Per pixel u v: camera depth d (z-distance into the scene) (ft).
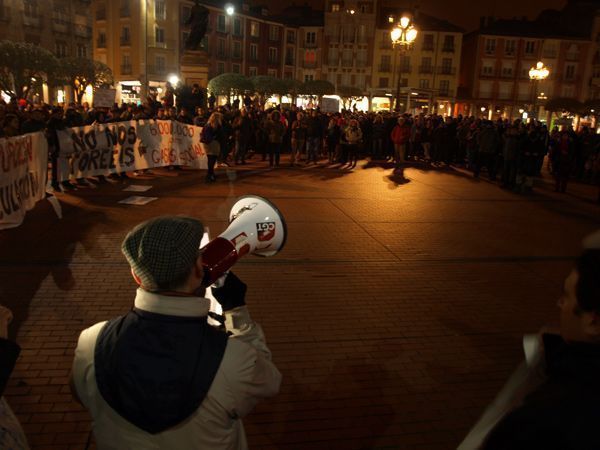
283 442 9.43
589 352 3.23
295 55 212.23
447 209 32.37
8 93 75.36
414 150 63.46
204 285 5.08
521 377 4.56
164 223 4.39
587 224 29.78
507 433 3.13
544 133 52.01
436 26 201.77
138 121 39.04
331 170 49.52
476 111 203.62
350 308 15.65
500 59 199.72
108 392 4.21
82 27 153.99
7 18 130.21
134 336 4.19
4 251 19.77
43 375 11.30
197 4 66.54
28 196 25.66
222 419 4.32
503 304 16.58
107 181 36.63
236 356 4.31
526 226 28.48
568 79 200.34
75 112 38.55
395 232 25.55
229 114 52.44
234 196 32.40
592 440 2.84
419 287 17.81
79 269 18.01
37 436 9.36
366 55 205.57
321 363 12.30
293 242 22.70
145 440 4.28
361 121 65.10
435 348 13.35
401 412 10.50
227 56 186.70
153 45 164.25
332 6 205.16
